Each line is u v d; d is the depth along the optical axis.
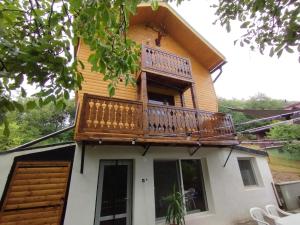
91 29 1.88
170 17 9.18
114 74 2.45
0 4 1.99
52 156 4.79
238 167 7.41
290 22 2.35
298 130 11.20
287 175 11.27
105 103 5.11
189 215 5.88
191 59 10.05
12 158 4.40
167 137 5.50
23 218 4.08
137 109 5.53
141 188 5.39
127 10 2.02
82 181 4.80
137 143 5.30
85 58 6.86
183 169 6.54
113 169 5.48
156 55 7.09
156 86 7.80
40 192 4.39
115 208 5.09
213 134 6.41
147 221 5.11
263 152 8.33
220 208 6.30
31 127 16.05
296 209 7.52
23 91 1.70
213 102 9.41
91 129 4.64
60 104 1.92
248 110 6.09
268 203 7.33
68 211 4.43
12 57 1.66
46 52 1.76
